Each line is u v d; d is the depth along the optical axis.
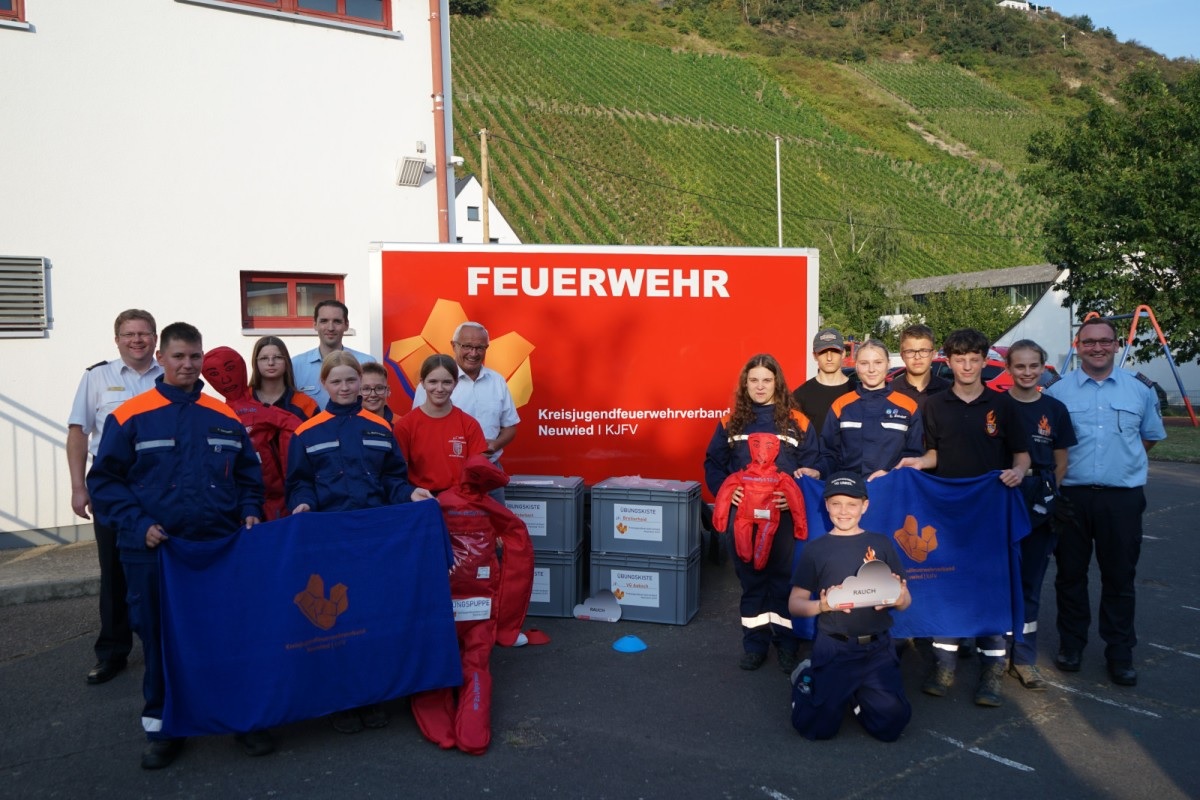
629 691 4.90
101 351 8.16
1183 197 21.25
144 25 8.26
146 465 4.12
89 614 6.31
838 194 65.94
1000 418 4.98
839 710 4.20
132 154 8.24
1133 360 23.50
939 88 118.12
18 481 7.82
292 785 3.85
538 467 6.99
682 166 64.50
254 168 8.81
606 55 92.56
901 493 4.94
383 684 4.37
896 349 38.06
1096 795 3.75
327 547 4.31
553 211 52.44
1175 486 11.69
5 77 7.70
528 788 3.81
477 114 66.38
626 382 7.04
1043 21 156.25
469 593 4.91
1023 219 68.56
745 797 3.74
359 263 9.42
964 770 3.98
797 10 140.38
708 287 7.10
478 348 5.96
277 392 5.62
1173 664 5.30
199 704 4.00
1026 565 5.00
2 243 7.70
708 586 7.10
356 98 9.34
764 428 5.30
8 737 4.33
